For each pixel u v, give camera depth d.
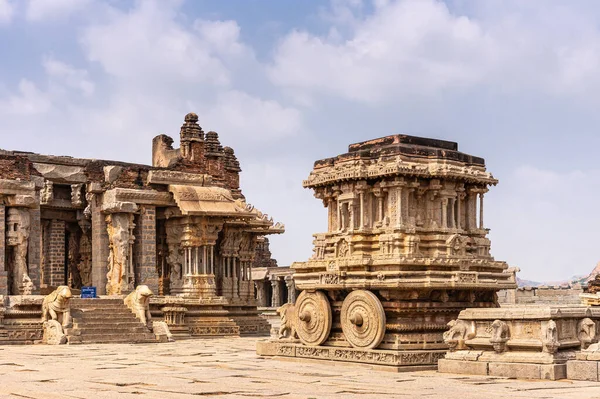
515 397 17.83
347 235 28.47
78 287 54.66
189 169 50.47
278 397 18.25
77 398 18.38
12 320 40.12
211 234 48.31
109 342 40.38
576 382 20.75
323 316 27.42
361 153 28.67
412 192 28.19
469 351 23.48
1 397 18.81
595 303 38.34
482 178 29.08
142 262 47.75
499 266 28.28
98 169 48.06
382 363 25.12
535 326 22.25
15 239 44.66
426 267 26.78
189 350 34.84
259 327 50.91
